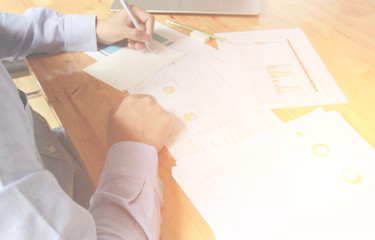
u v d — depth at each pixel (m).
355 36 0.73
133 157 0.47
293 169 0.46
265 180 0.45
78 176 0.75
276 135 0.51
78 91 0.63
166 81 0.64
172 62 0.69
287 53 0.69
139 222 0.40
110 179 0.45
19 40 0.72
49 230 0.28
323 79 0.62
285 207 0.42
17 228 0.27
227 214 0.42
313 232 0.39
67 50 0.74
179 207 0.44
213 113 0.57
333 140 0.50
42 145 0.63
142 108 0.56
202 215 0.42
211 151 0.50
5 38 0.72
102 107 0.60
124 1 0.71
